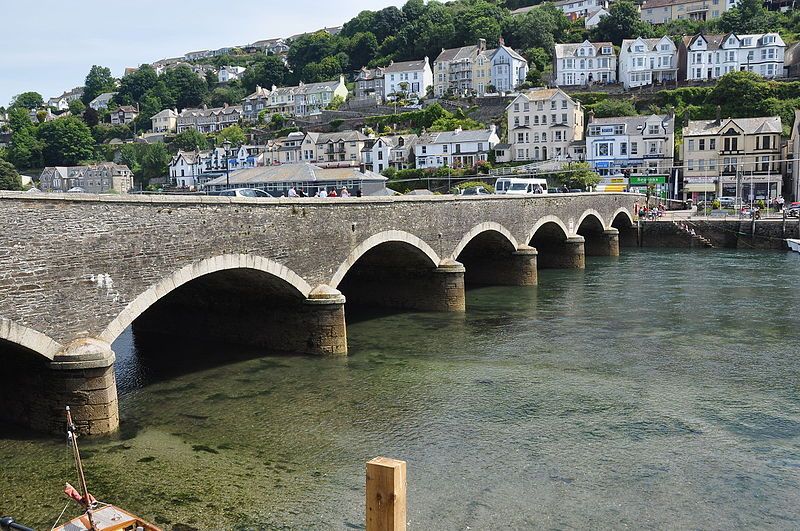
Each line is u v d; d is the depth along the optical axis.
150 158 125.06
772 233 63.22
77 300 16.83
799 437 17.72
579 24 155.88
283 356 25.91
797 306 34.75
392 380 22.88
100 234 17.30
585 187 82.62
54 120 127.25
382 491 8.97
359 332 30.06
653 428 18.44
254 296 26.80
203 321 28.77
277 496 14.52
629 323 31.47
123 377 23.42
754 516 13.85
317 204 25.27
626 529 13.36
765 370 23.66
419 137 110.44
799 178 78.38
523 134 102.62
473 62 138.00
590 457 16.59
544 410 19.91
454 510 14.03
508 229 41.53
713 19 138.12
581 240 50.84
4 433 17.28
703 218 68.81
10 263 15.30
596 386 22.12
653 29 143.38
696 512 14.00
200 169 117.00
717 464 16.19
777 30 127.38
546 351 26.62
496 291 40.97
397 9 184.50
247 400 20.83
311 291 25.42
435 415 19.53
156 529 11.67
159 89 185.62
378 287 36.09
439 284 34.41
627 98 111.75
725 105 101.12
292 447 17.20
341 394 21.39
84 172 97.75
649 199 78.06
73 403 16.81
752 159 86.38
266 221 22.83
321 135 118.50
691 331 29.66
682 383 22.36
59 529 11.55
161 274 18.98
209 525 13.28
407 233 30.94
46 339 16.19
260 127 149.50
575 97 116.12
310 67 178.62
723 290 40.06
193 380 22.97
